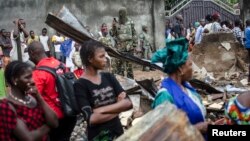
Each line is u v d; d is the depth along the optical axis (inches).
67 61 673.0
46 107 177.6
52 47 695.1
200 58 582.9
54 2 797.9
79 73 352.5
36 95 176.9
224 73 570.9
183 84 178.2
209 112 349.1
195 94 178.2
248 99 155.5
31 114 173.5
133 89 334.0
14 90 173.2
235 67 581.3
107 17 828.0
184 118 125.7
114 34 467.8
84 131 274.2
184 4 1042.7
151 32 853.8
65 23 304.3
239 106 156.3
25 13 784.9
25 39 647.8
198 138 123.6
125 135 124.9
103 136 190.5
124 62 426.0
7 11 777.6
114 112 192.7
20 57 575.5
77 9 810.2
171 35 851.4
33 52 237.3
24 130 166.7
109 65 416.2
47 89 226.1
